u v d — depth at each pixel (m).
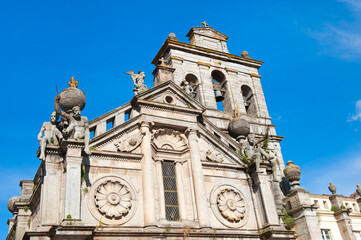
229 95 37.88
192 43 40.62
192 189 24.17
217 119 35.34
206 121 27.56
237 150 27.77
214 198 24.73
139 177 22.86
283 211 26.86
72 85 23.67
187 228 21.97
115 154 22.64
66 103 22.12
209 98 36.47
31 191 25.30
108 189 21.73
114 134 23.36
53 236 18.53
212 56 39.41
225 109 37.88
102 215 20.89
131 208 21.77
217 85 38.75
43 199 19.75
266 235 24.06
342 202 31.47
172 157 25.05
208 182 25.11
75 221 18.97
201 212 23.02
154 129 24.95
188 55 38.28
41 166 21.84
